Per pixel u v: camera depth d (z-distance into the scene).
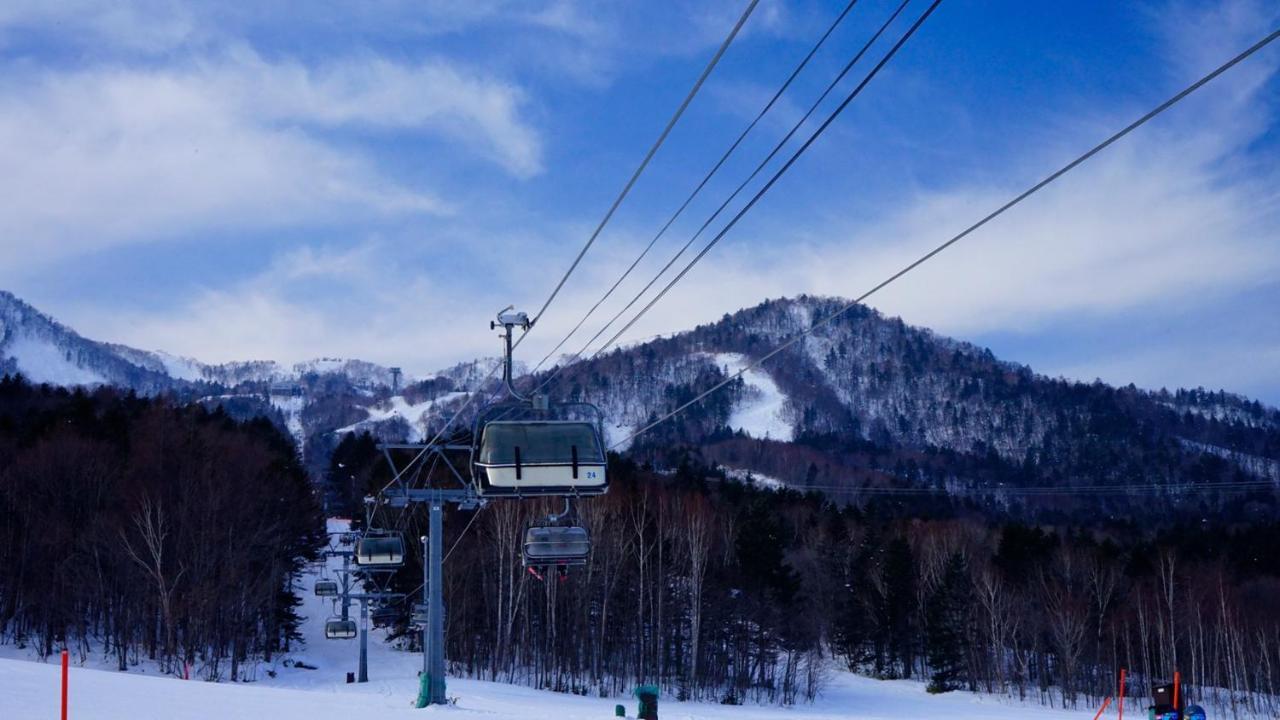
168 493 70.50
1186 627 89.25
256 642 74.62
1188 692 82.75
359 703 33.78
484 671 76.25
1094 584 96.38
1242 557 116.50
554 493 23.52
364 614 60.03
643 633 76.69
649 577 81.06
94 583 69.94
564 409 24.86
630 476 119.38
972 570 98.69
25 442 85.62
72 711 23.53
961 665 91.50
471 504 36.66
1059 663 89.56
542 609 77.94
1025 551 104.94
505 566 79.38
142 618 70.94
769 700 76.50
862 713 70.44
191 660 63.97
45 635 73.31
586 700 54.44
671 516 92.69
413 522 85.75
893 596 96.62
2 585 75.56
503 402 24.31
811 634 89.50
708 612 79.88
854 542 118.69
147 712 24.34
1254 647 87.69
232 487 74.94
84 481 77.31
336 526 127.38
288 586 87.81
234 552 69.62
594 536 75.38
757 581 83.75
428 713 31.16
